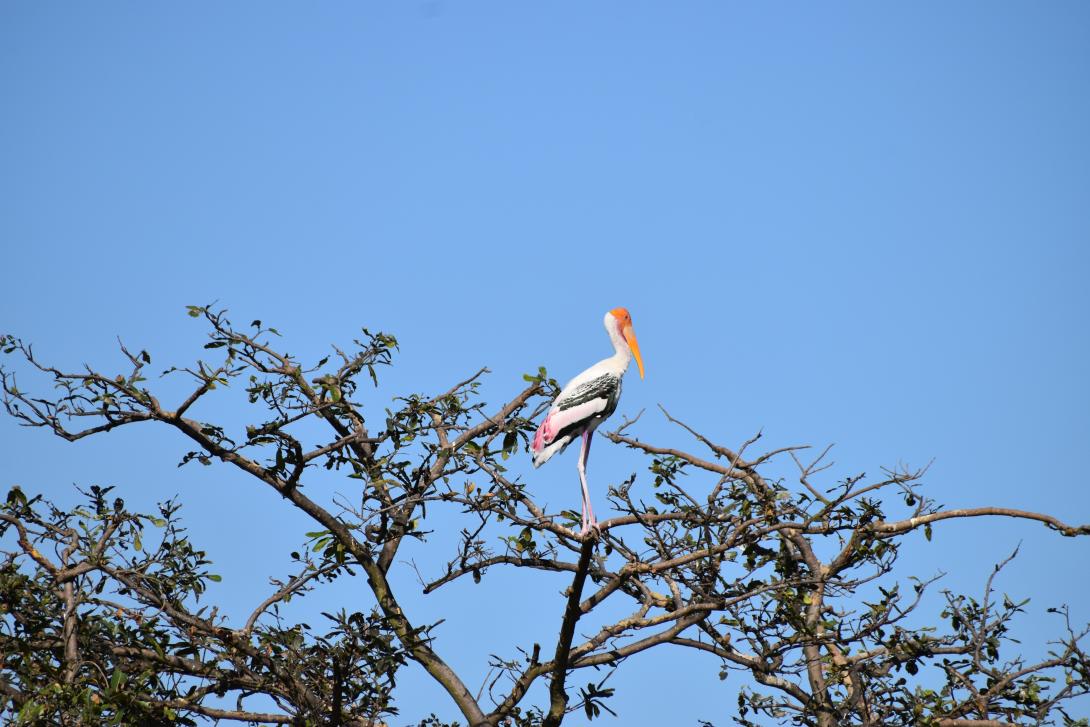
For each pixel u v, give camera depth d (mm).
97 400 20312
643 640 21672
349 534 22250
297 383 21203
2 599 19281
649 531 20406
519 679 20844
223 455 21422
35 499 20422
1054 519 19422
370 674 20062
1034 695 20688
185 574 21016
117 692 18219
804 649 22562
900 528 19625
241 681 20438
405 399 21609
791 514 19703
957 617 22047
